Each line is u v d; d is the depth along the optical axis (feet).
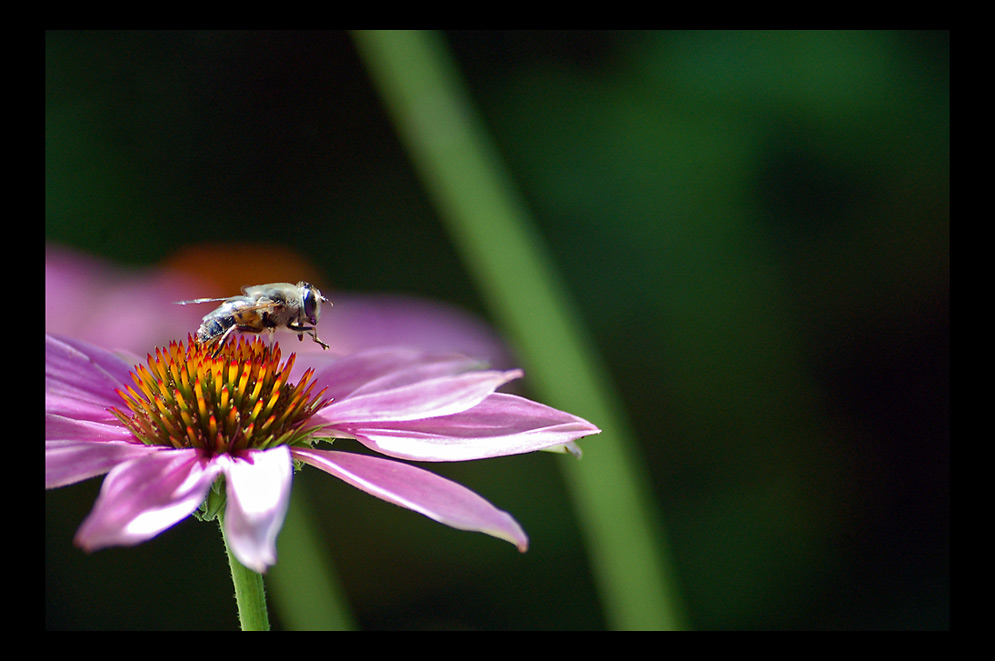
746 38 1.80
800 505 1.75
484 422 1.17
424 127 1.42
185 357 1.17
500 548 1.77
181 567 1.70
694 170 1.81
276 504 1.09
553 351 1.39
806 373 1.82
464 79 1.95
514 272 1.40
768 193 1.82
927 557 1.70
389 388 1.20
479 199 1.41
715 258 1.82
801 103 1.77
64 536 1.65
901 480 1.75
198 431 1.15
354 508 1.82
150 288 1.48
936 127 1.75
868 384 1.80
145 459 1.12
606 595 1.36
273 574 1.35
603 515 1.35
